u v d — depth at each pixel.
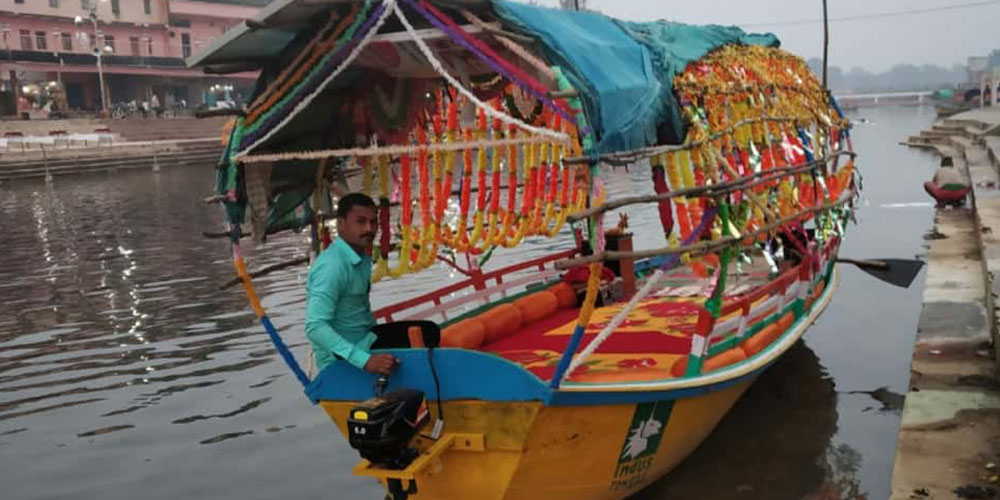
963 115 42.22
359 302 5.33
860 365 8.27
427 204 6.44
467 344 6.19
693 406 5.81
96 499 6.32
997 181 16.92
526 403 4.80
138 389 8.73
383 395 4.81
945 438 5.74
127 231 20.34
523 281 7.94
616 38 5.68
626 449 5.34
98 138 43.50
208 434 7.45
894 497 4.99
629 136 4.96
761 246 8.77
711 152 5.89
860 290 11.06
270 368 9.20
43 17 49.94
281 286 13.38
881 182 23.17
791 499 5.79
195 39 57.97
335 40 5.03
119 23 53.59
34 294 13.56
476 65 5.50
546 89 4.63
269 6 4.72
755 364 6.19
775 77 7.97
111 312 12.11
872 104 134.25
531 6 5.12
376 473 4.80
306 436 7.32
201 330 10.89
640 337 6.71
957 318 8.57
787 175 6.89
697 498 5.86
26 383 9.10
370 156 6.35
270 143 5.64
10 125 43.56
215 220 21.84
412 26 5.12
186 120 50.69
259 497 6.24
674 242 7.24
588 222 7.78
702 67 6.47
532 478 5.05
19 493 6.46
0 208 25.92
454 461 5.10
